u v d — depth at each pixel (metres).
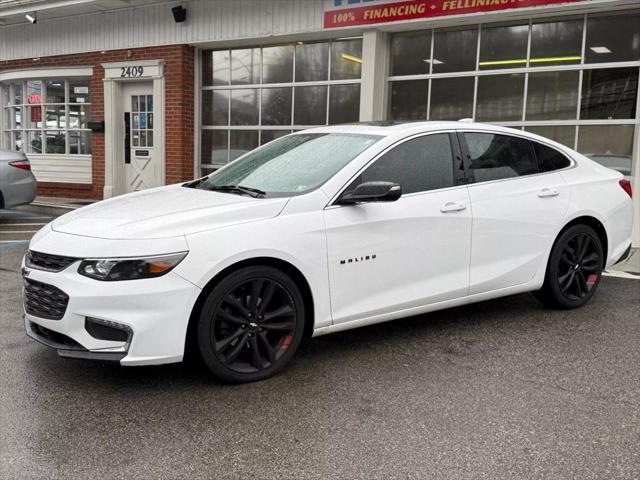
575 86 8.41
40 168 13.69
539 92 8.68
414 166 4.38
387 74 9.80
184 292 3.46
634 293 5.91
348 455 2.97
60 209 11.63
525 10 8.24
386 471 2.84
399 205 4.21
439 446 3.05
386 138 4.33
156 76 11.72
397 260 4.20
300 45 10.62
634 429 3.22
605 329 4.84
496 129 4.90
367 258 4.07
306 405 3.51
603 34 8.16
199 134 11.91
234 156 11.61
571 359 4.21
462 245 4.49
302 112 10.72
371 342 4.55
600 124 8.26
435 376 3.92
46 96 13.63
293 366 4.09
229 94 11.52
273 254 3.70
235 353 3.69
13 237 9.16
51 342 3.63
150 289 3.40
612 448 3.03
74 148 13.41
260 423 3.30
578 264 5.23
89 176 13.17
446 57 9.34
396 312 4.27
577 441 3.10
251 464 2.90
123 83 12.39
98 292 3.39
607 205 5.32
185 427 3.25
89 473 2.82
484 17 8.66
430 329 4.85
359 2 9.46
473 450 3.02
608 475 2.80
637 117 7.96
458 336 4.68
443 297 4.46
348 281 4.02
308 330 4.03
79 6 11.91
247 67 11.27
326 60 10.38
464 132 4.71
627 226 5.56
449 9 8.73
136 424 3.29
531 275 4.93
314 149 4.54
